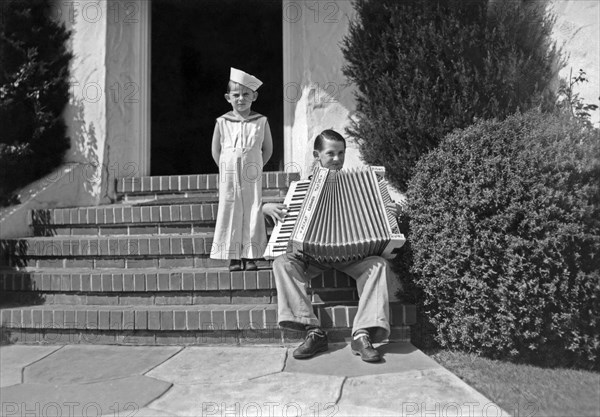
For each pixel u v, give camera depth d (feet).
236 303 12.55
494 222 10.23
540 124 10.89
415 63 13.71
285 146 17.99
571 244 9.86
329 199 10.98
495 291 10.18
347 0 16.84
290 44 17.92
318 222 10.71
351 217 10.75
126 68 18.34
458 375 9.68
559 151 10.11
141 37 18.84
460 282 10.57
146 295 12.85
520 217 10.18
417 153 13.64
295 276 10.85
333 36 16.85
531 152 10.27
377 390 8.84
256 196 12.44
